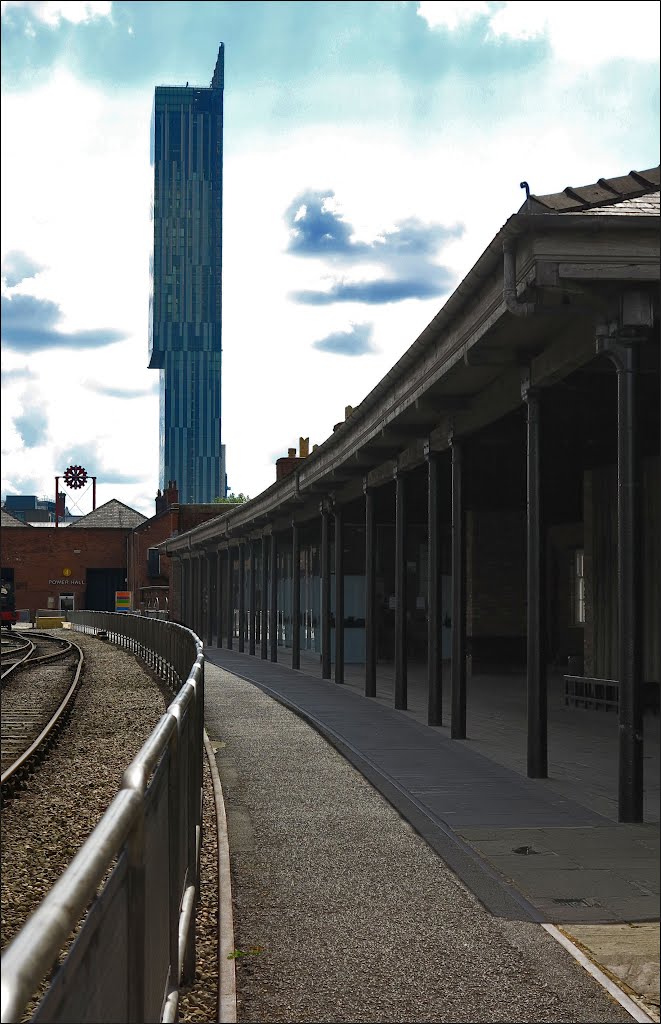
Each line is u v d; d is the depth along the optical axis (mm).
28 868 7742
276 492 26844
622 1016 4418
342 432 18078
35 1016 1507
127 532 78500
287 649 36969
